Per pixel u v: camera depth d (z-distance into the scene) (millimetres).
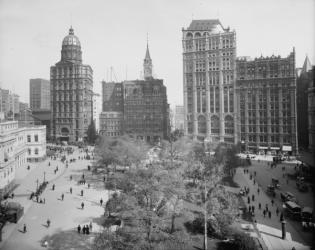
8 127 89438
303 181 78938
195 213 52062
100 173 90250
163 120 164750
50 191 71500
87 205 61188
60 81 166250
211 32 138750
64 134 166875
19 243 43906
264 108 126938
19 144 101000
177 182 42844
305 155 96250
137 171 46000
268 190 69375
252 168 97500
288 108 122250
